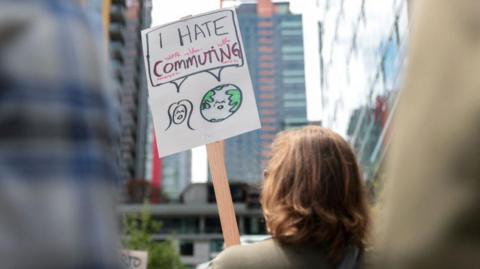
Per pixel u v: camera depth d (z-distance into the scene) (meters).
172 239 37.06
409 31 0.96
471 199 0.83
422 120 0.88
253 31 117.06
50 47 0.79
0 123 0.76
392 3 14.70
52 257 0.73
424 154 0.87
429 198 0.86
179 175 89.62
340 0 26.14
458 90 0.86
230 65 3.77
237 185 67.81
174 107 3.77
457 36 0.88
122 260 0.91
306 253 2.16
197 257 73.06
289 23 116.75
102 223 0.78
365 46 20.66
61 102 0.78
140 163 85.31
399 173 0.89
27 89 0.77
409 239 0.87
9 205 0.73
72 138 0.78
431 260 0.86
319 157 2.27
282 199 2.24
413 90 0.90
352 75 24.02
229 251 2.21
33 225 0.73
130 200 77.56
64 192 0.75
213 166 3.55
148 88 3.84
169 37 3.88
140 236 32.41
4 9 0.79
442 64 0.88
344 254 2.17
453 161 0.84
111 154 0.85
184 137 3.71
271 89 108.50
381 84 17.47
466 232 0.84
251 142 86.69
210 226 75.44
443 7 0.90
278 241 2.20
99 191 0.79
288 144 2.35
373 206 2.30
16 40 0.78
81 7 0.86
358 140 23.44
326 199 2.21
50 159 0.76
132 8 82.50
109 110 0.85
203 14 3.88
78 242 0.75
